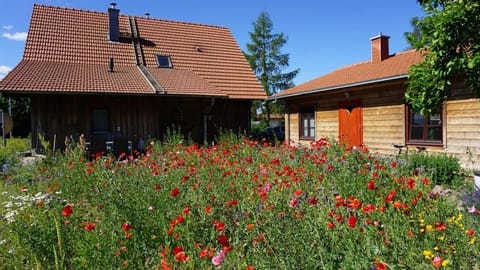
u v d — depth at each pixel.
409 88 6.29
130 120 14.77
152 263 2.94
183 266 2.68
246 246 3.01
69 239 3.35
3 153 10.69
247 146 8.80
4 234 3.79
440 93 5.90
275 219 3.14
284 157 7.60
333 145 8.05
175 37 20.38
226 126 17.47
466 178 7.96
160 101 15.72
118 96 14.45
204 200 3.99
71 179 5.80
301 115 16.58
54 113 13.70
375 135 12.66
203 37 21.20
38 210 4.03
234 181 4.92
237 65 19.92
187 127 16.52
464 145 9.77
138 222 3.47
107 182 5.05
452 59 5.41
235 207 3.79
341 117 14.15
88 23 18.69
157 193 4.27
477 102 9.42
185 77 16.38
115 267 2.82
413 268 2.54
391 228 3.03
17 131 32.16
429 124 10.86
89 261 2.84
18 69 13.50
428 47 5.85
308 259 2.57
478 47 5.23
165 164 6.43
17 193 5.86
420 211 3.56
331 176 5.05
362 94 13.17
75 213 4.03
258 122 39.72
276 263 2.57
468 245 2.85
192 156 7.30
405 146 10.98
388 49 15.62
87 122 14.13
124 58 17.50
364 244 2.77
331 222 3.10
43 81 12.59
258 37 37.25
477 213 3.76
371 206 3.16
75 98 14.00
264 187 4.04
